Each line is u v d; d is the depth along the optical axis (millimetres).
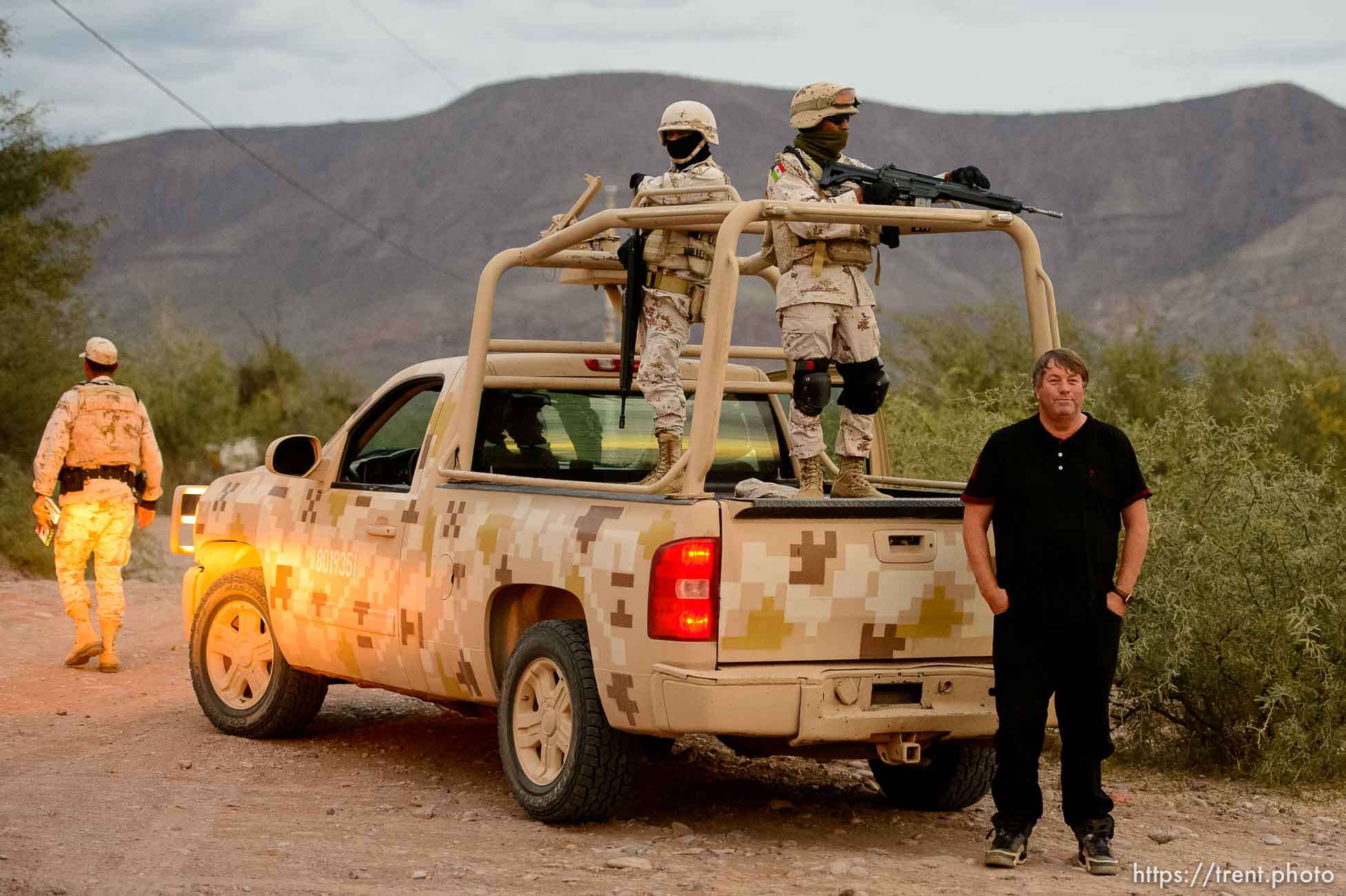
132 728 8906
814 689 5832
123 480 11195
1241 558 8305
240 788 7277
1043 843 6508
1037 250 6598
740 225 5938
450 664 7062
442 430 7363
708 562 5773
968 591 6250
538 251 7195
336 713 9430
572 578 6234
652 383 6910
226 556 8844
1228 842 6609
